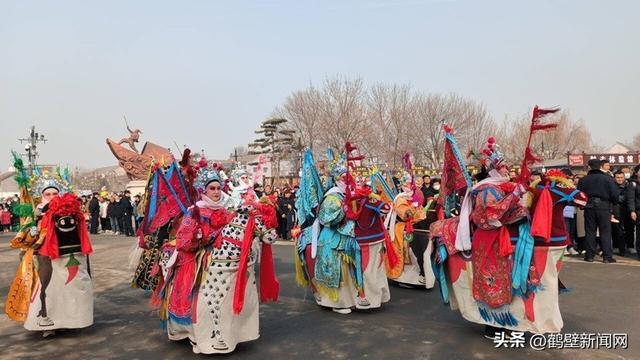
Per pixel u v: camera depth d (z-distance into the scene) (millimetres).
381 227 6844
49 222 5598
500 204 4809
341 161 6895
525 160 4785
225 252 4941
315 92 38219
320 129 36750
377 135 37844
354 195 6582
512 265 4934
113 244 16406
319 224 6930
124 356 5180
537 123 4797
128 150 26891
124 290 8602
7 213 24625
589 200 10242
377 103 38719
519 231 4930
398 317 6520
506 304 5012
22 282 5727
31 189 5801
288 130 35594
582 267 9641
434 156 38000
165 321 5703
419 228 8133
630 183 10586
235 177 5461
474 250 5223
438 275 5652
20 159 5746
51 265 5656
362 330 5945
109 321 6547
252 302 5238
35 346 5539
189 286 5055
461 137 38406
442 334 5715
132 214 20609
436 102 38688
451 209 5957
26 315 5684
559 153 46125
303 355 5117
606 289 7773
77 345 5559
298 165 35312
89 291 5898
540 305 4875
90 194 22328
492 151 5297
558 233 4867
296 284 8836
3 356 5227
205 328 4973
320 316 6633
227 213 5051
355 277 6691
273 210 5156
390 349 5246
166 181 5820
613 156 31891
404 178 8047
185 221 5016
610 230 10188
